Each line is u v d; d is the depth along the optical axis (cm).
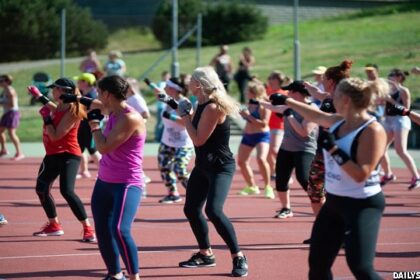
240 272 828
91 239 1016
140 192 754
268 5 4500
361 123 617
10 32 3638
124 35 4384
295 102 665
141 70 3584
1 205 1366
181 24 4162
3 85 2152
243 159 1495
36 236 1056
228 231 820
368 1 4572
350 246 602
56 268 870
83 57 3881
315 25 4334
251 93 1419
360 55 3334
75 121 962
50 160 999
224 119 816
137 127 744
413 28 3831
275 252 963
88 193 1522
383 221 1198
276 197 1480
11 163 2070
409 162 1577
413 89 2692
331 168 621
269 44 3953
